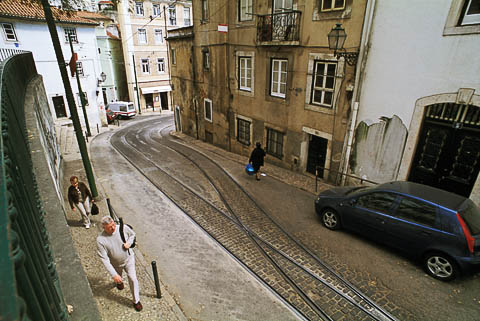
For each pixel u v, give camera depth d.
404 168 9.22
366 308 5.37
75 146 17.95
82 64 26.84
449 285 5.84
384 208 6.79
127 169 14.14
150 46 38.12
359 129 10.24
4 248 1.00
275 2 12.57
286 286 5.99
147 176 12.95
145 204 9.90
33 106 7.26
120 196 10.55
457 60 7.53
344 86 10.43
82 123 28.08
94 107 28.62
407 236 6.32
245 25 14.56
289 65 12.46
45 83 24.84
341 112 10.73
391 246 6.73
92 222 8.23
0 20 21.33
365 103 9.89
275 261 6.76
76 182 7.53
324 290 5.85
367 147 10.13
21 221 2.06
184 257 6.95
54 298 2.42
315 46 11.12
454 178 8.20
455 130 7.98
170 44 24.25
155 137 25.31
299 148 13.00
